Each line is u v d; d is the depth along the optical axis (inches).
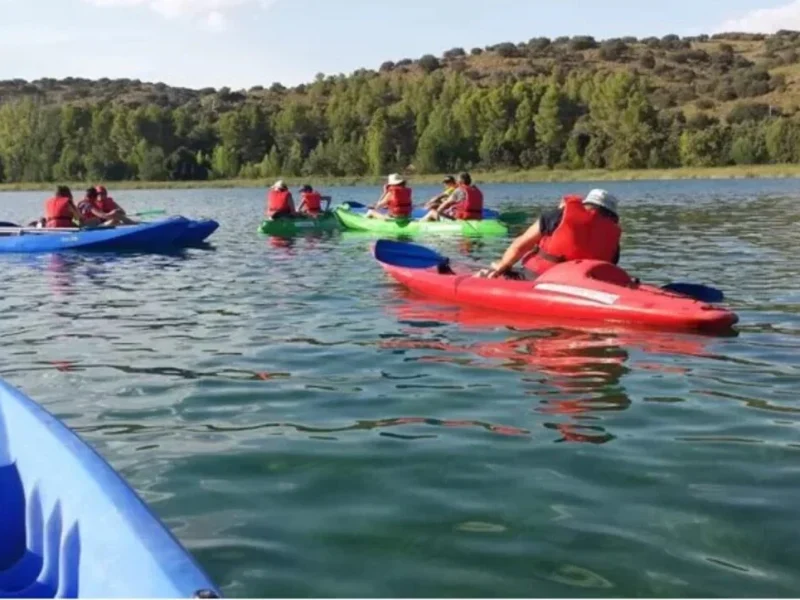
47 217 666.8
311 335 310.7
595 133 2546.8
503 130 2650.1
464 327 314.2
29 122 3019.2
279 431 205.8
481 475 175.8
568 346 281.4
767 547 142.8
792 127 2297.0
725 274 445.4
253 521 157.0
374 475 177.2
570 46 4493.1
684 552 141.9
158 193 2358.5
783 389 231.5
